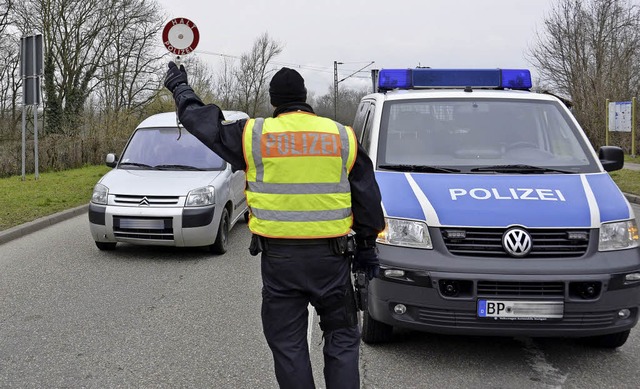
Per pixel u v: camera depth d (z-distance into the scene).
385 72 6.07
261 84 65.75
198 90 41.09
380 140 4.98
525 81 6.08
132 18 38.28
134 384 3.76
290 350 2.82
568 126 5.09
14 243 8.28
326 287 2.80
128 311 5.24
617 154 4.91
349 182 2.85
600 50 27.58
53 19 34.00
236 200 8.55
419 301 3.79
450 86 6.06
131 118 25.69
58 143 19.02
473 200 4.00
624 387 3.71
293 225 2.75
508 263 3.71
